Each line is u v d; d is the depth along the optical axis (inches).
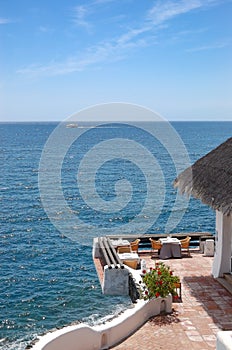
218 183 406.6
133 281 430.0
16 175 1862.7
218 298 404.8
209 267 504.1
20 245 899.4
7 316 533.0
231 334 228.2
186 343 316.8
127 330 334.0
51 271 721.0
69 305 558.3
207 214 1198.3
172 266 509.4
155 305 369.1
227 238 454.9
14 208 1282.0
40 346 272.4
